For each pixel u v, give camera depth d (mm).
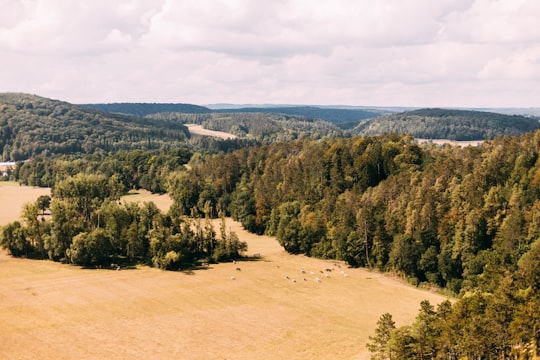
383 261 157375
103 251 157500
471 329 74188
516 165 162750
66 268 154000
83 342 100625
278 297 132500
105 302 124750
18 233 162500
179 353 96812
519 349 76062
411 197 164000
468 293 95438
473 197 149750
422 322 82500
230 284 143125
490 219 140625
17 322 109625
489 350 74875
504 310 76500
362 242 162500
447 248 143000
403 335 80188
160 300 127875
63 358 93188
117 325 110312
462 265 136875
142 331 107375
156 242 158625
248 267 161500
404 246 146750
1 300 123250
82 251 155000
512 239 129750
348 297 133125
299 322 114500
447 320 79312
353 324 113500
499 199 145375
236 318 116625
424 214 152250
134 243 163125
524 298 80750
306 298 132000
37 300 124188
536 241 119438
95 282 140875
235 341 103250
